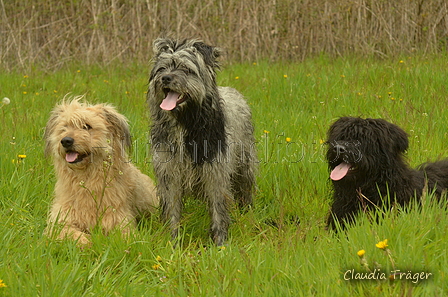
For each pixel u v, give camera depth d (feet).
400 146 26.43
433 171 28.37
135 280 21.39
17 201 28.76
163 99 26.78
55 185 30.04
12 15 75.41
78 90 55.83
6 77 63.31
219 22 73.26
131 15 73.87
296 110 45.52
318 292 18.47
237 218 29.01
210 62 27.50
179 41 28.07
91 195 27.96
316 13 72.59
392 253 20.06
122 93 52.85
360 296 18.07
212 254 23.48
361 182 26.35
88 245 25.22
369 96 46.21
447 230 21.74
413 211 23.48
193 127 26.86
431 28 70.08
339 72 56.75
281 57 73.46
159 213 30.01
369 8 71.31
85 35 76.64
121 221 27.96
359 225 23.91
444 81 49.47
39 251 22.25
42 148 36.83
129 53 73.92
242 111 32.12
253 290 19.01
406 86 48.37
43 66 72.43
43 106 49.34
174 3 74.28
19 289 18.95
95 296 19.54
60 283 19.70
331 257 21.18
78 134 27.58
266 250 22.59
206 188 28.22
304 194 31.27
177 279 21.88
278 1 73.10
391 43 67.82
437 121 39.04
